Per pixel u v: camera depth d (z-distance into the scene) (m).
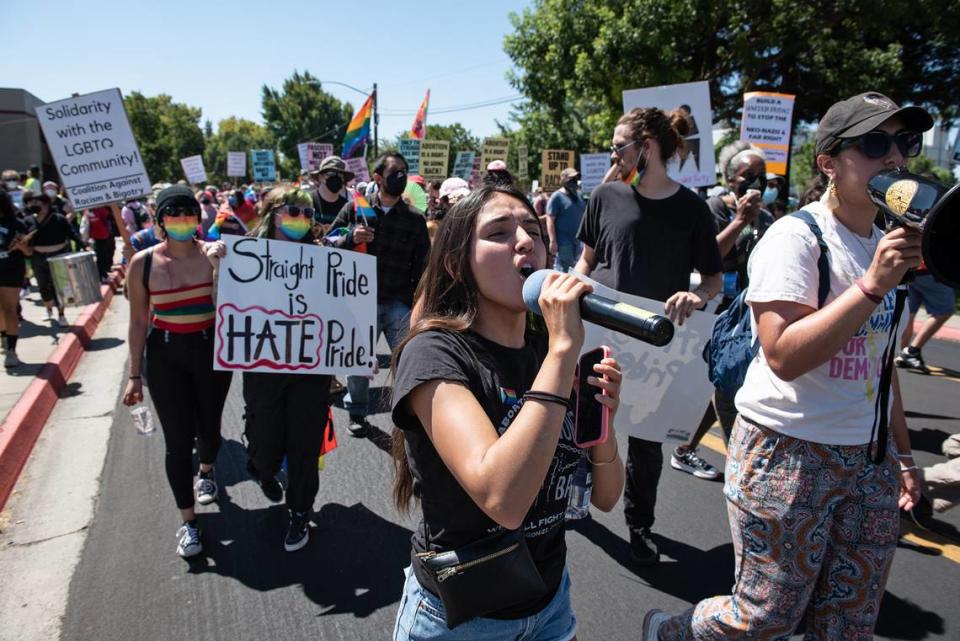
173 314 3.27
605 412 1.47
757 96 7.48
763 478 1.87
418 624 1.50
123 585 3.05
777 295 1.74
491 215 1.42
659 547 3.35
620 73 16.52
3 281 6.32
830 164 1.86
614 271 3.00
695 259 3.01
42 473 4.32
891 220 1.57
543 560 1.53
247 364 3.26
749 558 1.90
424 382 1.32
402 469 1.68
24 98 28.14
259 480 3.59
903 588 2.97
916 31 18.58
